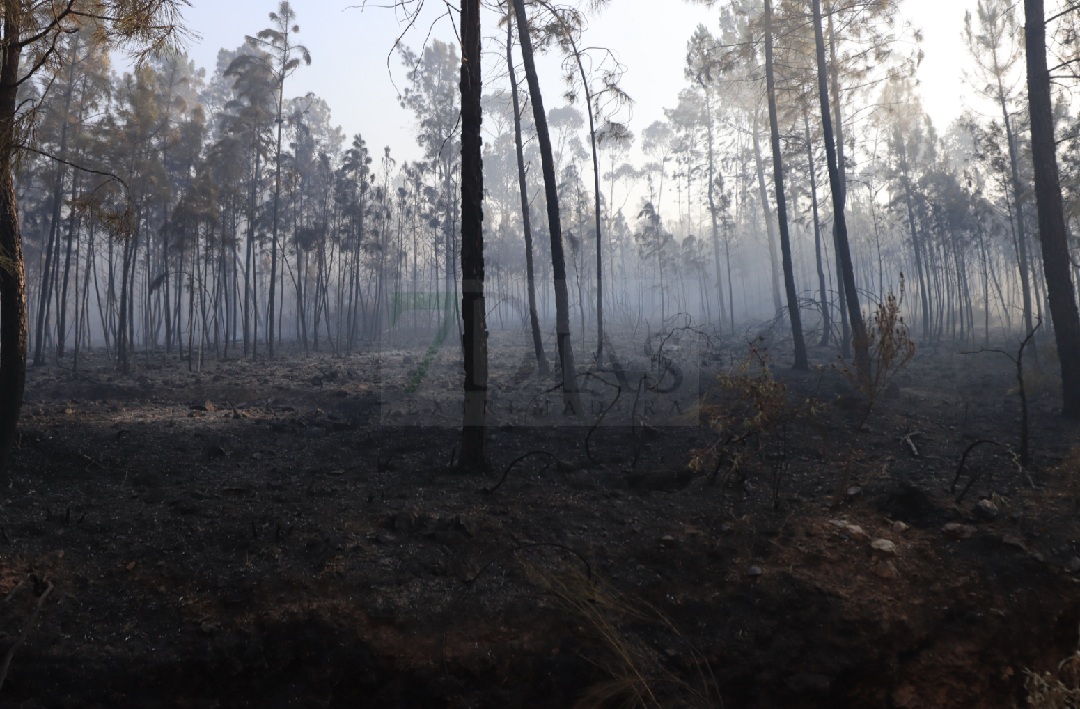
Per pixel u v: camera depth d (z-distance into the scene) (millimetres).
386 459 8086
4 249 6215
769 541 5750
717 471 7160
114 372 19328
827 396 11617
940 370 16641
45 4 5895
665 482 7121
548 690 4352
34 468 6910
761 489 6965
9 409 6336
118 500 6270
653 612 4953
